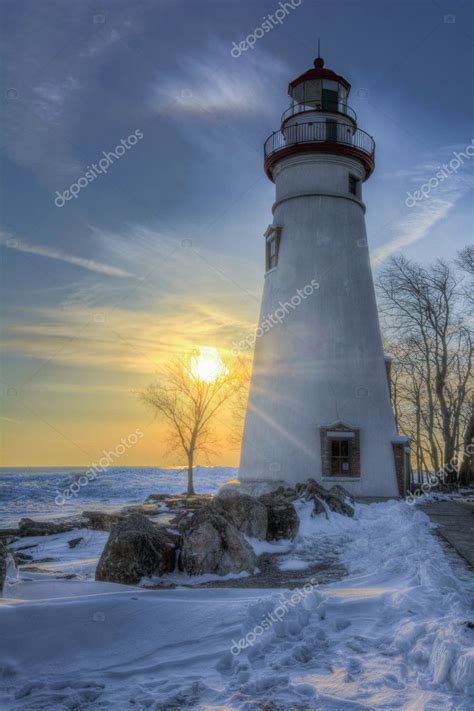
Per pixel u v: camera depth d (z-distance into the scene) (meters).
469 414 35.78
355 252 23.78
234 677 4.49
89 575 9.09
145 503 28.20
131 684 4.38
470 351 33.03
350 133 25.09
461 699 3.88
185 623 5.41
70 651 4.84
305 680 4.31
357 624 5.61
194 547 8.66
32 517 21.50
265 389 22.95
